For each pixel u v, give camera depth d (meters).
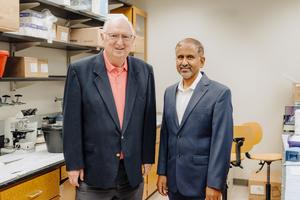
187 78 2.09
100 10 3.52
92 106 1.95
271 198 3.85
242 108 4.58
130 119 2.02
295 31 4.32
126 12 4.42
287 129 3.90
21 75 2.69
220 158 1.96
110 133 1.97
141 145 2.14
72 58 3.96
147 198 3.96
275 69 4.43
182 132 2.06
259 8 4.44
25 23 2.66
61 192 2.43
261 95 4.50
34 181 2.16
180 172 2.06
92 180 1.99
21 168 2.19
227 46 4.60
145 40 4.91
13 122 2.74
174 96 2.16
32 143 2.75
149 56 4.94
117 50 1.95
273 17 4.39
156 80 4.93
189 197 2.05
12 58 2.69
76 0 3.30
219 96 2.01
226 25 4.59
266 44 4.44
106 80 2.00
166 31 4.85
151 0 4.89
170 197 2.17
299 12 4.30
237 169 4.60
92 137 1.98
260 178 3.96
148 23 4.92
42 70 2.91
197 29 4.71
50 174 2.30
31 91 3.32
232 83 4.60
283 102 4.42
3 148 2.67
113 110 1.98
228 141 1.99
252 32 4.48
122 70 2.06
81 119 1.99
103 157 1.97
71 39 3.60
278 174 4.12
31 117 3.14
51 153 2.58
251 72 4.52
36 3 2.74
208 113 2.01
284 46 4.38
